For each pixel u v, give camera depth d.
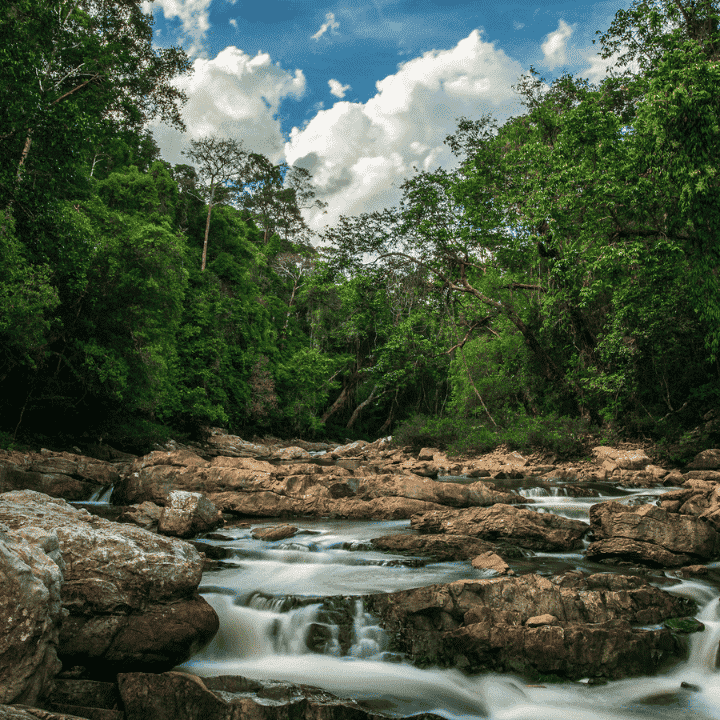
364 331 56.19
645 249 20.44
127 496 15.48
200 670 5.94
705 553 9.28
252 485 15.74
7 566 3.69
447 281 27.56
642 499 14.70
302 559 9.51
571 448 23.42
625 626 6.54
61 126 15.15
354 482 15.41
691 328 21.52
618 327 23.02
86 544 5.57
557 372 26.70
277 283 68.50
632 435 24.16
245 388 48.34
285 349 60.12
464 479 21.27
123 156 48.75
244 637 6.54
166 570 5.76
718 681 6.16
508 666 6.16
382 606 6.86
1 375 20.77
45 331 20.48
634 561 9.30
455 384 34.59
